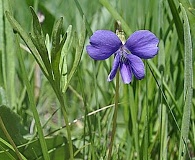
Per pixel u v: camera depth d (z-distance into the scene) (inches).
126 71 10.0
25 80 10.5
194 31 13.2
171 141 13.6
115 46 10.0
